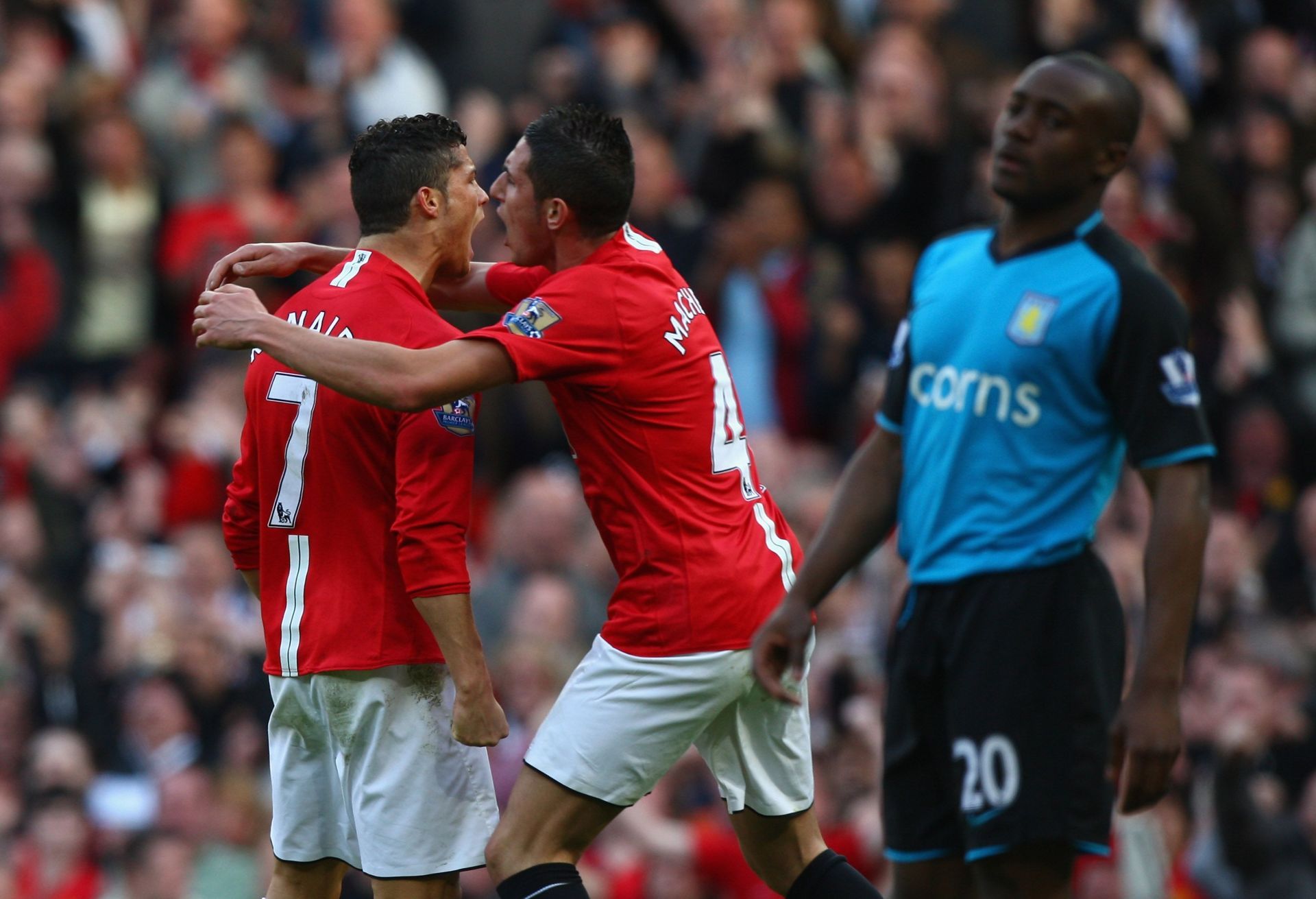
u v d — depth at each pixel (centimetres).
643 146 3612
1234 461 3403
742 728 1434
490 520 3375
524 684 2648
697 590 1373
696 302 1440
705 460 1398
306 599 1387
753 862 1484
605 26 4141
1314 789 2438
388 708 1377
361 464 1373
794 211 3622
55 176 3934
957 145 3753
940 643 1387
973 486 1368
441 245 1416
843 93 4078
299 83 4206
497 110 4291
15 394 3712
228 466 3484
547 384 1393
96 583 3278
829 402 3534
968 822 1362
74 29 4366
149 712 3005
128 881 2720
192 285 3794
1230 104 4259
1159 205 3750
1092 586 1362
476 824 1402
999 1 4428
